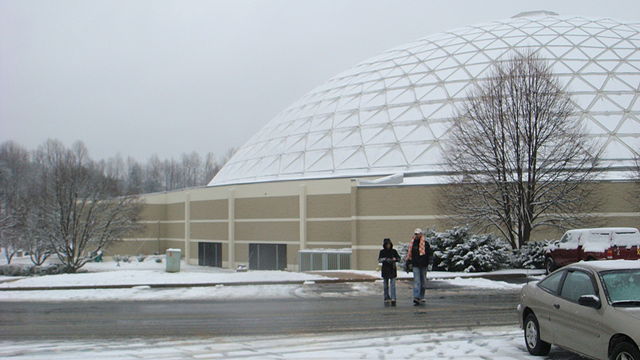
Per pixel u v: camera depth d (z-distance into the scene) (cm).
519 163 3014
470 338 1236
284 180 4112
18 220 5681
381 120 4372
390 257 1775
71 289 2286
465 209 3134
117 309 1738
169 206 5425
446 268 2814
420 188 3381
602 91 4069
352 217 3512
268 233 4166
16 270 4412
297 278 2505
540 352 1070
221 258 4547
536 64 3378
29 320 1539
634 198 3216
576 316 962
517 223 3094
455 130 3612
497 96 3167
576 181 3042
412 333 1300
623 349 855
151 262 5153
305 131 4753
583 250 2338
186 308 1741
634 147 3688
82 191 4791
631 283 935
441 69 4631
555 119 3125
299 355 1076
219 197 4556
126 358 1062
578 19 5144
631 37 4678
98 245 4809
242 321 1481
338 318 1519
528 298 1115
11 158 10794
